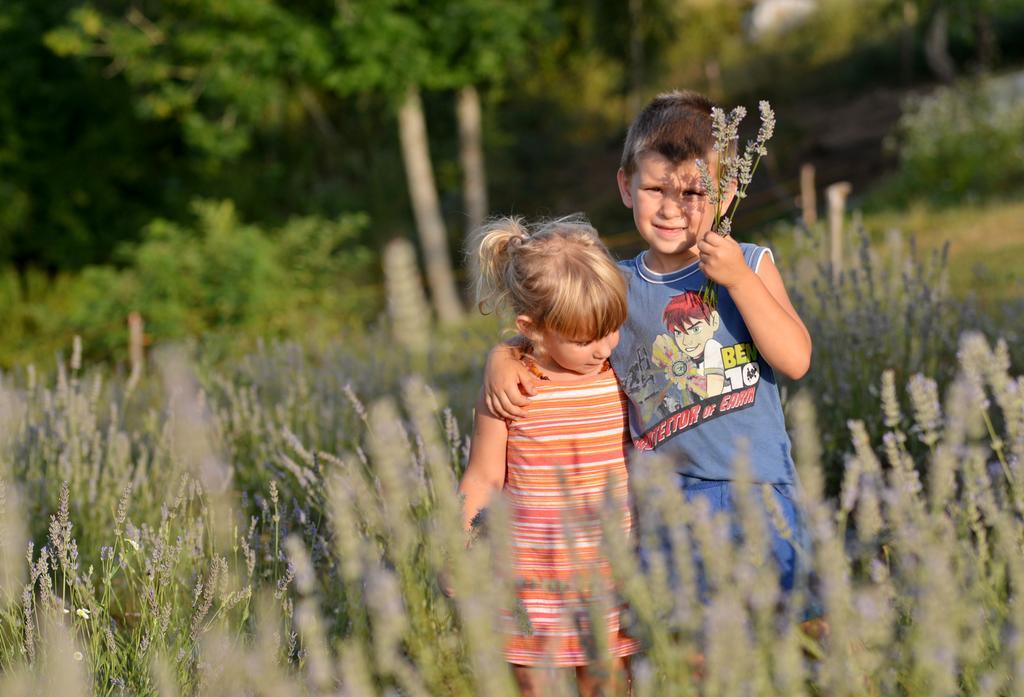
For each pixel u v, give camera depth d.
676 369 3.70
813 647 2.92
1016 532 3.36
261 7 19.03
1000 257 13.34
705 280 3.74
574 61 28.20
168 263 18.98
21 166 24.66
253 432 6.34
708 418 3.66
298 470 4.90
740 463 2.83
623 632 3.37
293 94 23.33
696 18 38.72
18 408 6.39
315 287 20.39
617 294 3.44
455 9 19.78
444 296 22.69
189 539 4.43
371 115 30.88
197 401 6.42
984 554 3.27
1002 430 5.18
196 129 22.28
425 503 4.01
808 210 17.00
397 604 2.80
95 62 25.20
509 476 3.66
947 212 18.30
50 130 25.06
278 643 3.38
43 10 24.34
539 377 3.61
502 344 3.70
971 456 3.55
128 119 25.88
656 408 3.70
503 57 21.44
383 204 29.41
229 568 4.49
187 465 5.34
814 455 3.08
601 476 3.60
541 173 33.38
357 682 2.71
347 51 19.48
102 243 25.34
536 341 3.54
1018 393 3.65
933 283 6.80
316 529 4.59
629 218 29.17
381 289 21.45
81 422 6.27
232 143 22.50
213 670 3.42
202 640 3.64
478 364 7.85
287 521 4.70
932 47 31.59
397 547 3.74
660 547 3.19
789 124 31.98
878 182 24.86
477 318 12.40
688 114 3.77
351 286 21.78
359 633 3.49
